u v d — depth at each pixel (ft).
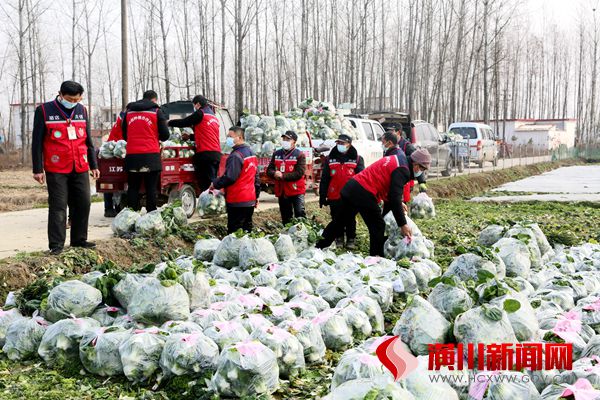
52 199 28.07
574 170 126.62
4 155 125.59
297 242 30.78
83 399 16.22
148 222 32.94
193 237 34.96
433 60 194.18
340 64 187.32
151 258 31.65
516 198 63.98
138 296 19.12
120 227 32.96
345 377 15.24
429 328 16.35
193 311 19.92
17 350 18.97
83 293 19.69
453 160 91.71
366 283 23.54
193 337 17.19
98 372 17.78
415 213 44.57
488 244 32.04
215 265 27.14
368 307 21.43
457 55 141.59
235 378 16.08
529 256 28.27
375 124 65.67
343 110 68.13
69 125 28.09
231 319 19.79
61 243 28.35
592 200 61.62
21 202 57.47
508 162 132.16
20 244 32.07
